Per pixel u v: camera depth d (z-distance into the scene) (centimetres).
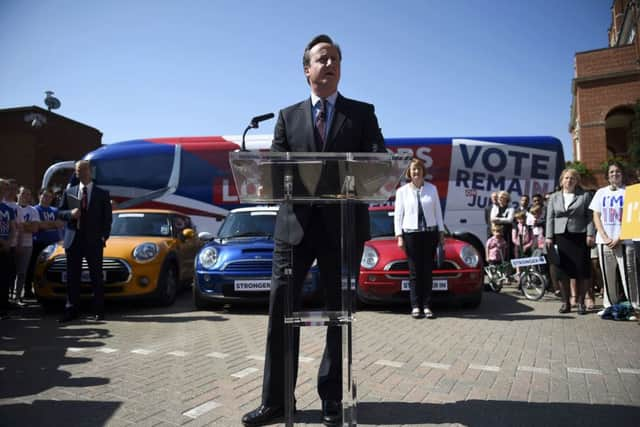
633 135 2033
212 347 440
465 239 1052
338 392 257
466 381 331
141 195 1064
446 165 1074
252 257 627
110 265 639
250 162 187
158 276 667
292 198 210
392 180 203
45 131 2302
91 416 269
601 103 2175
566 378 337
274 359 257
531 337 473
